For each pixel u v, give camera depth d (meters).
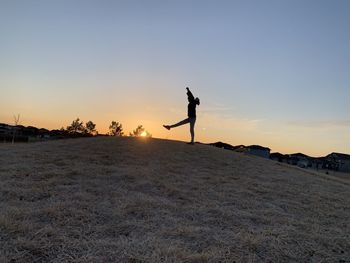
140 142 15.94
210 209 7.15
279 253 5.07
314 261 4.95
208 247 5.04
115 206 6.73
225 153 15.96
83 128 57.28
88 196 7.25
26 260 4.21
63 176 8.83
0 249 4.40
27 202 6.60
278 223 6.64
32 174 8.88
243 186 9.91
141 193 7.90
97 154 12.18
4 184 7.73
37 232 5.02
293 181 11.78
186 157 13.48
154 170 10.51
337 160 72.69
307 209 8.12
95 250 4.63
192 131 16.72
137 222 5.94
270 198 8.85
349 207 8.84
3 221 5.25
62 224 5.52
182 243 5.11
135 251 4.67
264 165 14.72
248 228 6.13
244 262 4.64
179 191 8.43
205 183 9.70
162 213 6.58
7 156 11.37
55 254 4.44
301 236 5.93
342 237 6.14
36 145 14.55
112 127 54.31
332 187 11.90
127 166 10.66
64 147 13.57
